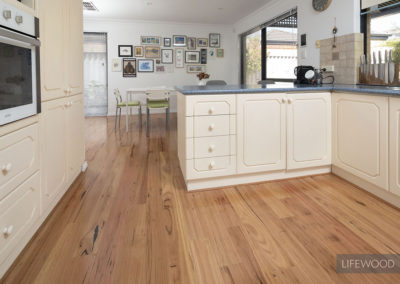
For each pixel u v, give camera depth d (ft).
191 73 23.61
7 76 3.88
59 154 6.35
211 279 3.99
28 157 4.68
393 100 5.77
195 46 23.34
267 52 17.84
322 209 6.12
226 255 4.54
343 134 7.45
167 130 16.43
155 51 22.72
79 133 8.26
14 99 4.10
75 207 6.29
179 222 5.64
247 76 21.44
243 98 7.10
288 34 14.89
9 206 4.02
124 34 22.11
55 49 6.01
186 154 6.93
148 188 7.48
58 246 4.77
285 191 7.16
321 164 8.02
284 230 5.29
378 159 6.28
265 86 8.41
